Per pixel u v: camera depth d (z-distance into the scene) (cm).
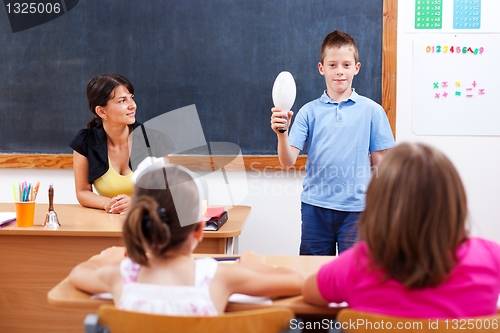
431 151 102
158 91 294
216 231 193
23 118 299
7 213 220
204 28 289
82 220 212
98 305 121
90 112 297
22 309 202
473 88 284
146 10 290
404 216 99
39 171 302
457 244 104
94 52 293
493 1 279
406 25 283
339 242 226
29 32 294
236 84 291
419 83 285
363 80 285
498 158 287
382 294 104
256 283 118
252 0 286
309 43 286
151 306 111
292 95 197
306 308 119
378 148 227
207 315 107
